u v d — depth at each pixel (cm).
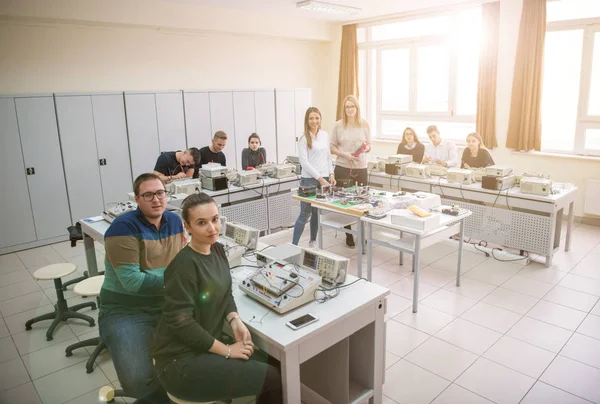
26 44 523
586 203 563
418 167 509
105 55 586
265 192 523
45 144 526
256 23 690
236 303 227
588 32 554
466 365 284
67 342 317
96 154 565
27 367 289
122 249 229
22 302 385
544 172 602
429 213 352
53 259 491
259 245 312
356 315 220
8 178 507
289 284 222
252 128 724
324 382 238
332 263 241
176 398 192
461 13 663
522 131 601
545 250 429
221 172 483
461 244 388
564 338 312
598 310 349
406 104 775
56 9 499
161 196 234
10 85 518
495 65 617
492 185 446
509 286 396
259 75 763
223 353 190
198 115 654
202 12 623
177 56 655
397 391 261
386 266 448
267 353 201
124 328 228
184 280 190
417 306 357
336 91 850
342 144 479
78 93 539
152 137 611
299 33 755
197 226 192
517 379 269
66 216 554
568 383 264
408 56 750
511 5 596
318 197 420
